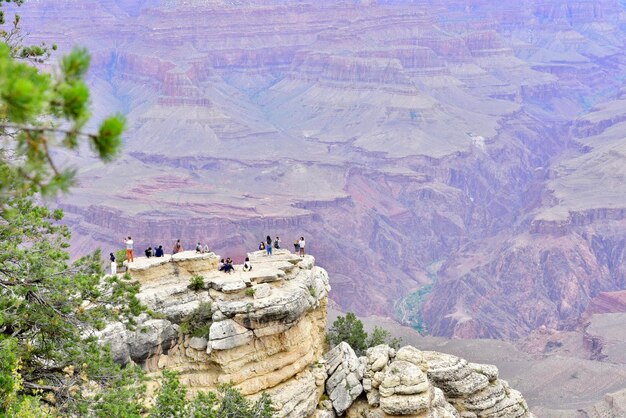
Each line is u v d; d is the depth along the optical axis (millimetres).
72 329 37000
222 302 58156
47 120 24516
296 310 60000
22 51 38250
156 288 58094
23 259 36469
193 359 57562
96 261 39781
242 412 52688
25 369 36969
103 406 36344
